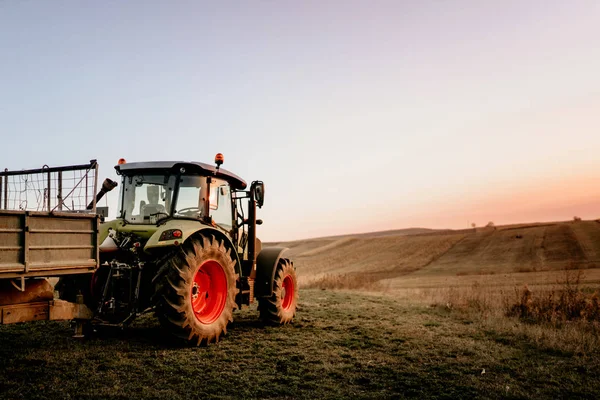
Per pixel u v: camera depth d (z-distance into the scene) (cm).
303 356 524
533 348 606
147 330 638
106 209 631
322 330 704
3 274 364
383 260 5406
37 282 430
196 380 418
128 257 565
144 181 616
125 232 585
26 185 488
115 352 500
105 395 367
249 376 439
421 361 520
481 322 834
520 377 468
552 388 434
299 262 5928
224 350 537
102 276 566
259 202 712
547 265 3941
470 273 3825
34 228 389
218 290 596
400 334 681
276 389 406
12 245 370
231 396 384
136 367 446
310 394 398
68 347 520
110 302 529
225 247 638
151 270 568
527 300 975
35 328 641
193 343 546
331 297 1252
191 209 614
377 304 1106
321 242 8394
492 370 490
